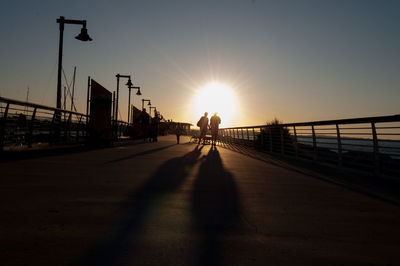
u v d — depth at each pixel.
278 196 3.57
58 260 1.67
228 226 2.38
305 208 3.03
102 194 3.36
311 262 1.75
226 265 1.67
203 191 3.72
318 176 5.43
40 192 3.33
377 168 5.38
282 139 10.23
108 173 4.89
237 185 4.23
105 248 1.86
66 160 6.50
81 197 3.18
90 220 2.41
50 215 2.51
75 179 4.21
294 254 1.86
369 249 1.97
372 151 5.65
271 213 2.80
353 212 2.92
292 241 2.09
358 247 2.00
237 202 3.20
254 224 2.45
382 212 2.94
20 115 7.62
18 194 3.21
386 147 5.19
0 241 1.92
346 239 2.15
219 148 13.73
